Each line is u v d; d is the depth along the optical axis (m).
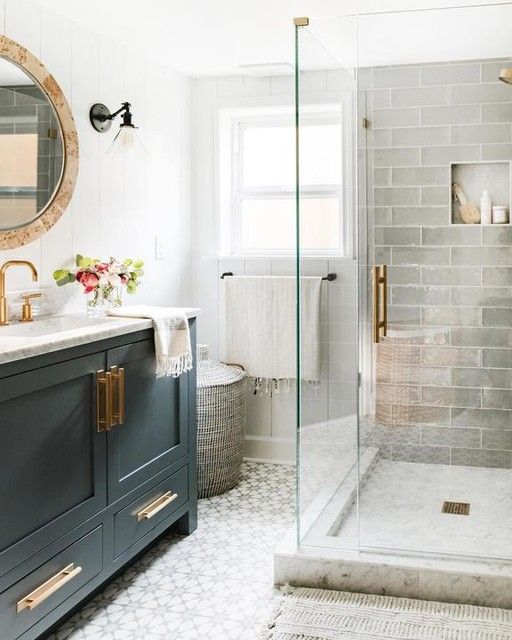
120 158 3.51
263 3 2.93
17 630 2.02
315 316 2.69
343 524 2.68
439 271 2.62
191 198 4.32
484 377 2.61
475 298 2.60
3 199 2.66
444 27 2.50
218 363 3.97
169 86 4.00
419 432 2.65
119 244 3.52
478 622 2.33
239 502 3.61
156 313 2.90
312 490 2.71
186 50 3.62
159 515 2.87
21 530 2.05
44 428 2.15
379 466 2.67
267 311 4.10
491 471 2.61
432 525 2.62
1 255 2.70
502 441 2.60
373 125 2.62
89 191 3.27
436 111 2.58
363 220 2.66
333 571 2.59
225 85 4.23
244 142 4.36
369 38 2.59
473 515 2.60
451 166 2.59
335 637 2.27
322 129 2.64
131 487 2.64
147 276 3.80
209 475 3.66
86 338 2.30
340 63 2.62
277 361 4.10
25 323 2.72
